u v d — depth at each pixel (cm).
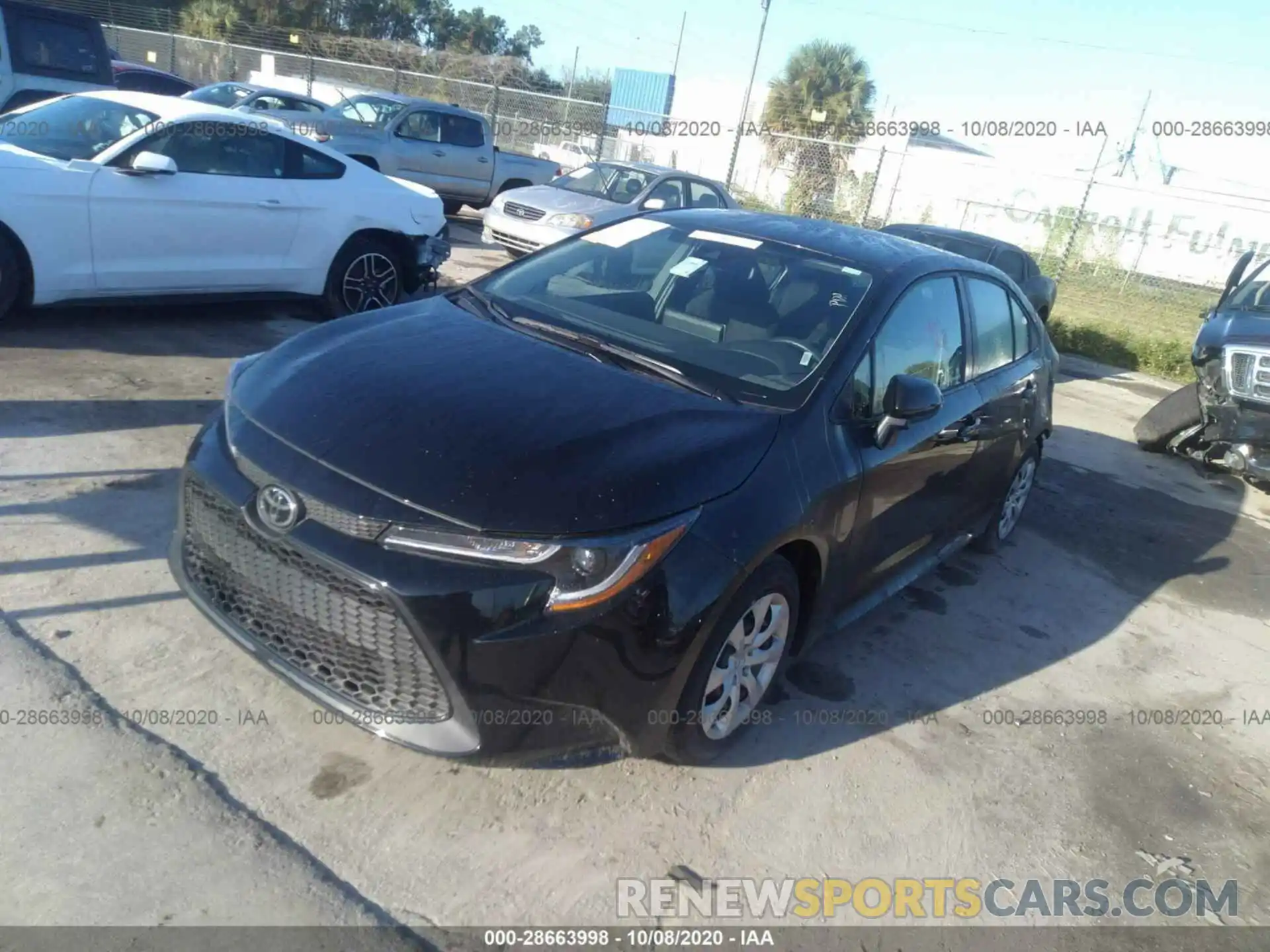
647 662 284
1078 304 2009
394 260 815
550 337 373
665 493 289
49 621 347
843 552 364
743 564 299
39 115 697
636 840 300
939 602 508
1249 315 811
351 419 299
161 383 594
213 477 303
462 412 304
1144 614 545
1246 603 588
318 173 754
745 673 336
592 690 280
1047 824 347
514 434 296
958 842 329
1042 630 500
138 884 253
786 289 402
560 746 286
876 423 374
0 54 1163
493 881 275
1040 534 639
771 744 359
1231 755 414
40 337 639
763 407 343
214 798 285
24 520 408
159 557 399
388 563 268
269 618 297
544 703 276
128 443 499
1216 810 373
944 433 427
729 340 379
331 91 2400
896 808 339
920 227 1415
